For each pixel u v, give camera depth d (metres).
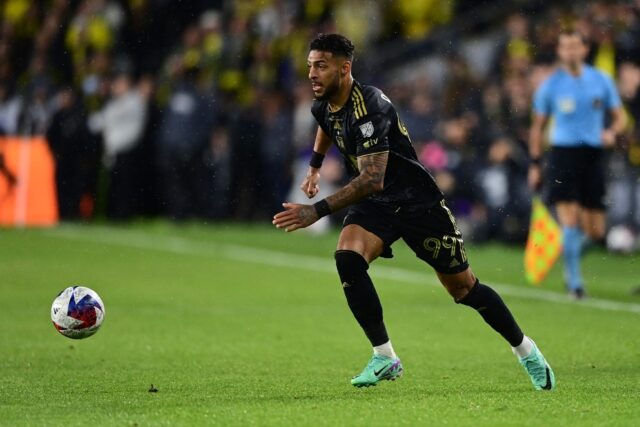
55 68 65.12
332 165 60.69
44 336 30.45
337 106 21.55
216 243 55.88
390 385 22.91
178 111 62.19
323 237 59.38
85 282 42.25
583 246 39.25
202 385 22.97
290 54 64.31
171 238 57.66
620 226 52.66
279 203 63.22
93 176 64.19
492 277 44.59
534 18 59.84
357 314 21.72
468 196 55.97
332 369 25.39
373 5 66.00
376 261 50.03
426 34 65.38
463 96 57.81
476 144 56.12
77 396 21.59
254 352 28.12
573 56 39.00
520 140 55.28
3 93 63.97
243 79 63.50
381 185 20.86
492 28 63.28
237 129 62.81
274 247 54.81
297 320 34.03
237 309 36.28
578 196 39.00
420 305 37.09
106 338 30.28
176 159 62.53
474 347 29.00
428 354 27.83
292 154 62.59
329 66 21.12
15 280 42.28
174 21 67.50
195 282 42.84
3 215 62.41
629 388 22.23
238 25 63.91
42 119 63.22
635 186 52.44
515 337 21.97
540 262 41.66
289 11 65.25
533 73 55.47
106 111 63.38
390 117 21.27
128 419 18.97
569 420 18.70
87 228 61.38
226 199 63.44
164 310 35.91
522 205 54.91
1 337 30.20
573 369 25.36
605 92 39.28
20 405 20.58
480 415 19.11
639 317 34.41
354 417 18.97
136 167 63.91
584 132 39.12
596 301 38.12
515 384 23.03
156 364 26.11
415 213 21.64
